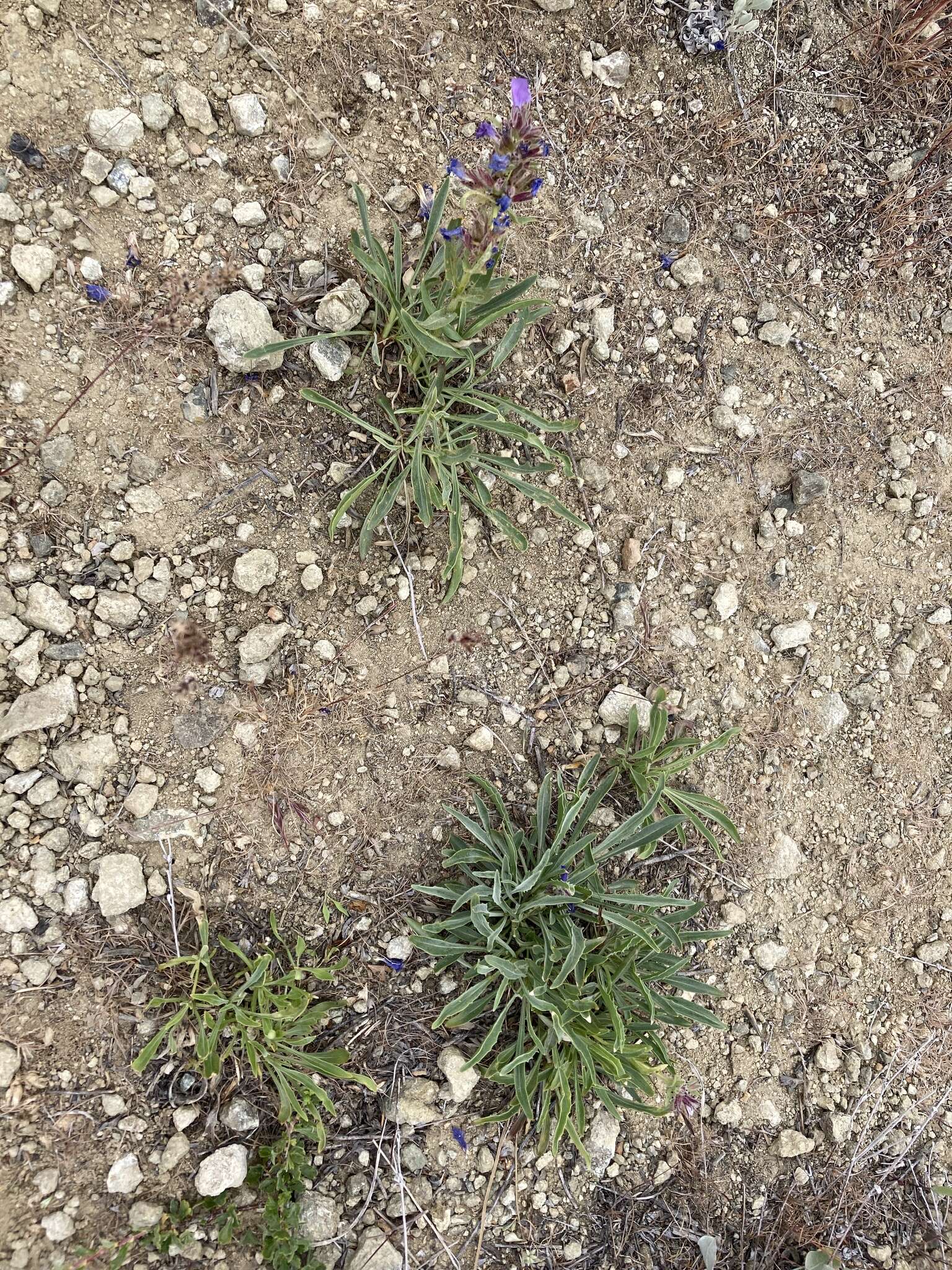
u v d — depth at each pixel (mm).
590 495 583
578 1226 564
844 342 633
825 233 631
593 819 580
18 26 483
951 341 648
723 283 608
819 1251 591
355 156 538
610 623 586
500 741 568
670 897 557
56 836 496
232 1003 503
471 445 525
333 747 542
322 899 537
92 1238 486
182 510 518
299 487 534
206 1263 503
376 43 539
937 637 648
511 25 564
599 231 583
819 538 625
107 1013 500
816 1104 612
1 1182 477
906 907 640
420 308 518
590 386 583
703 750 555
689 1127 586
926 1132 636
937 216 648
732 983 600
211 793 521
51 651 498
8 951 488
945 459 648
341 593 543
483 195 429
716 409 606
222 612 523
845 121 633
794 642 616
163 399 512
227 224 520
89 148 496
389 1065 540
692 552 602
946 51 637
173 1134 504
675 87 598
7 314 488
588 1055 514
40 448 497
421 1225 536
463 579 562
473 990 518
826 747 625
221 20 513
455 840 543
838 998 623
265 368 521
